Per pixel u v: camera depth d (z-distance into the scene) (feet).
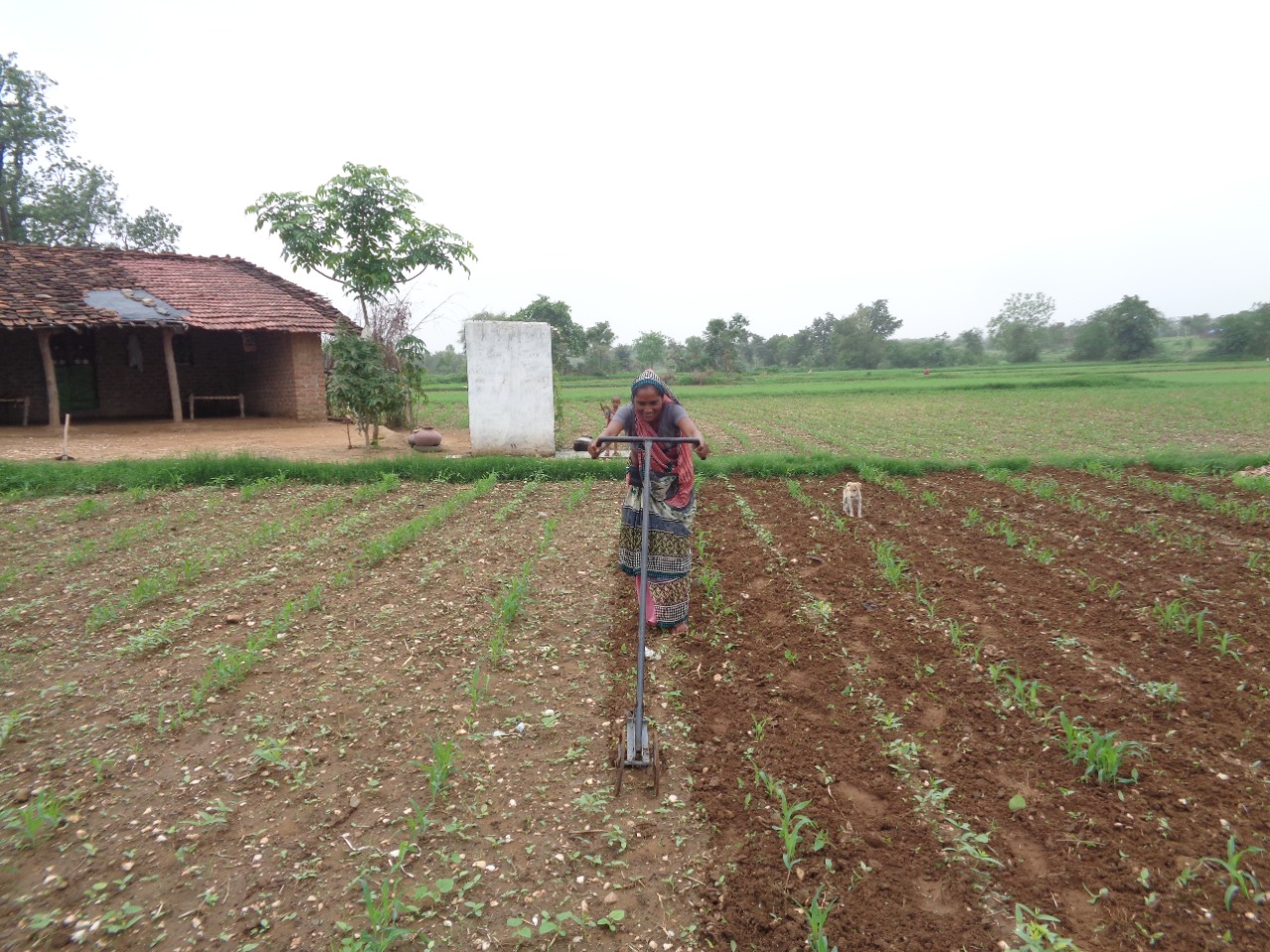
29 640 16.63
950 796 10.89
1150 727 12.57
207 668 15.17
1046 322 327.88
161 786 11.39
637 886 9.36
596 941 8.54
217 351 65.00
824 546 23.59
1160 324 256.52
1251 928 8.38
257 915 8.92
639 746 11.20
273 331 57.21
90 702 13.93
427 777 11.60
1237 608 17.70
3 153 111.34
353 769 11.87
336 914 8.95
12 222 116.47
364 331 49.96
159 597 19.33
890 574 19.85
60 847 10.05
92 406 60.34
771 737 12.54
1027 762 11.71
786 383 155.84
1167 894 8.94
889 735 12.54
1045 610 17.84
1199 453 40.24
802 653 15.69
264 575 20.80
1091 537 24.45
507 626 17.44
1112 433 54.80
